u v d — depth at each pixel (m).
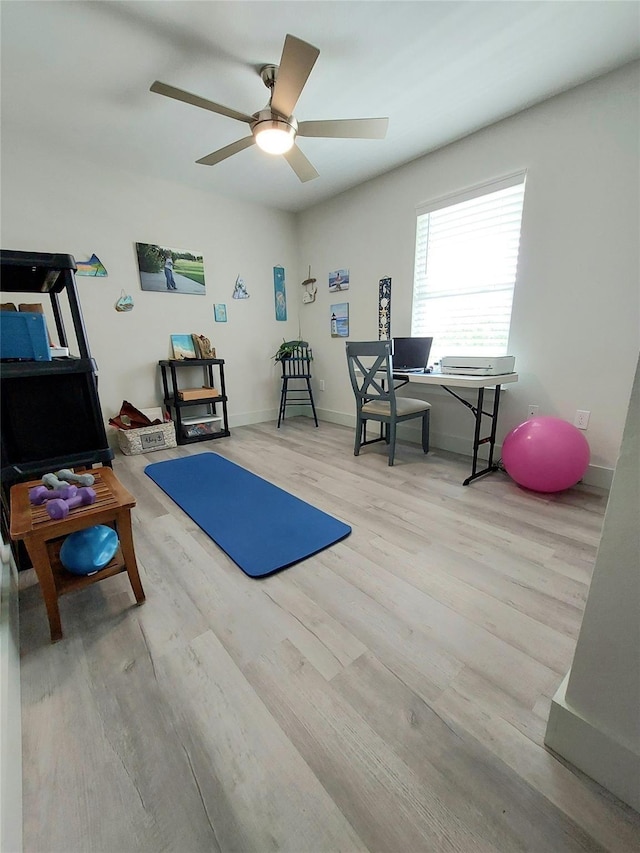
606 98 1.99
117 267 3.12
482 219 2.65
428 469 2.72
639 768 0.75
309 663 1.13
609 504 0.71
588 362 2.27
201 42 1.72
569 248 2.24
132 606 1.37
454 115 2.33
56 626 1.21
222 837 0.74
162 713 0.98
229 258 3.76
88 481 1.39
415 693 1.03
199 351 3.59
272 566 1.58
